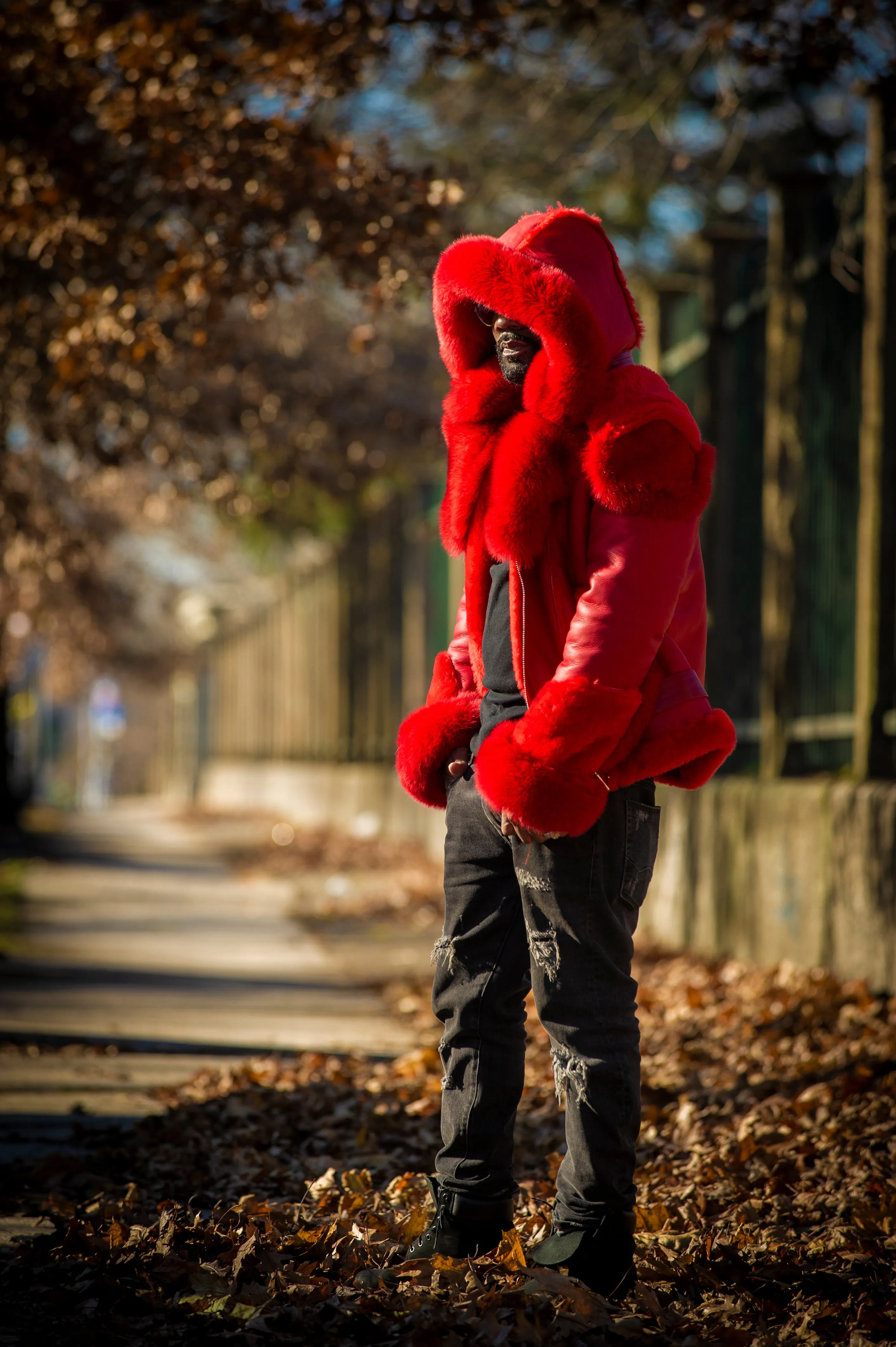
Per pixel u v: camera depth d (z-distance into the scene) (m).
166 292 26.05
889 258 26.78
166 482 49.41
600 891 10.76
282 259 26.33
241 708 124.38
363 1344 10.20
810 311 31.33
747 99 41.12
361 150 41.72
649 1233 12.75
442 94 52.81
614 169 62.31
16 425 44.66
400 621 70.06
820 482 30.89
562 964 10.79
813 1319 10.52
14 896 47.66
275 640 106.81
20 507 48.69
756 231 38.88
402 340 53.75
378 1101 19.03
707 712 10.70
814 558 31.12
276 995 29.50
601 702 10.22
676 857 34.84
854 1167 14.35
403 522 68.56
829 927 27.20
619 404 10.62
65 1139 17.47
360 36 25.80
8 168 27.02
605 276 11.59
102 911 44.19
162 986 30.09
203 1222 13.07
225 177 25.47
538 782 10.23
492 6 26.20
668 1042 22.22
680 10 27.02
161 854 69.56
